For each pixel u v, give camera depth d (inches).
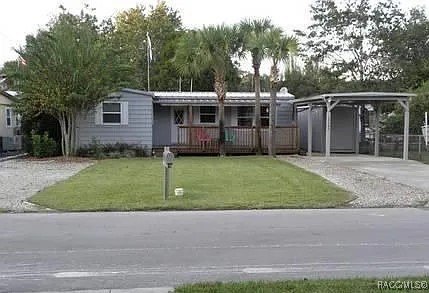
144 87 1744.6
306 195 500.7
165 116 1110.4
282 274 242.2
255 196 494.9
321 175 663.1
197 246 303.4
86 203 456.8
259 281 218.4
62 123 946.7
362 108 1189.1
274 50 928.9
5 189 541.3
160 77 1733.5
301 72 1514.5
